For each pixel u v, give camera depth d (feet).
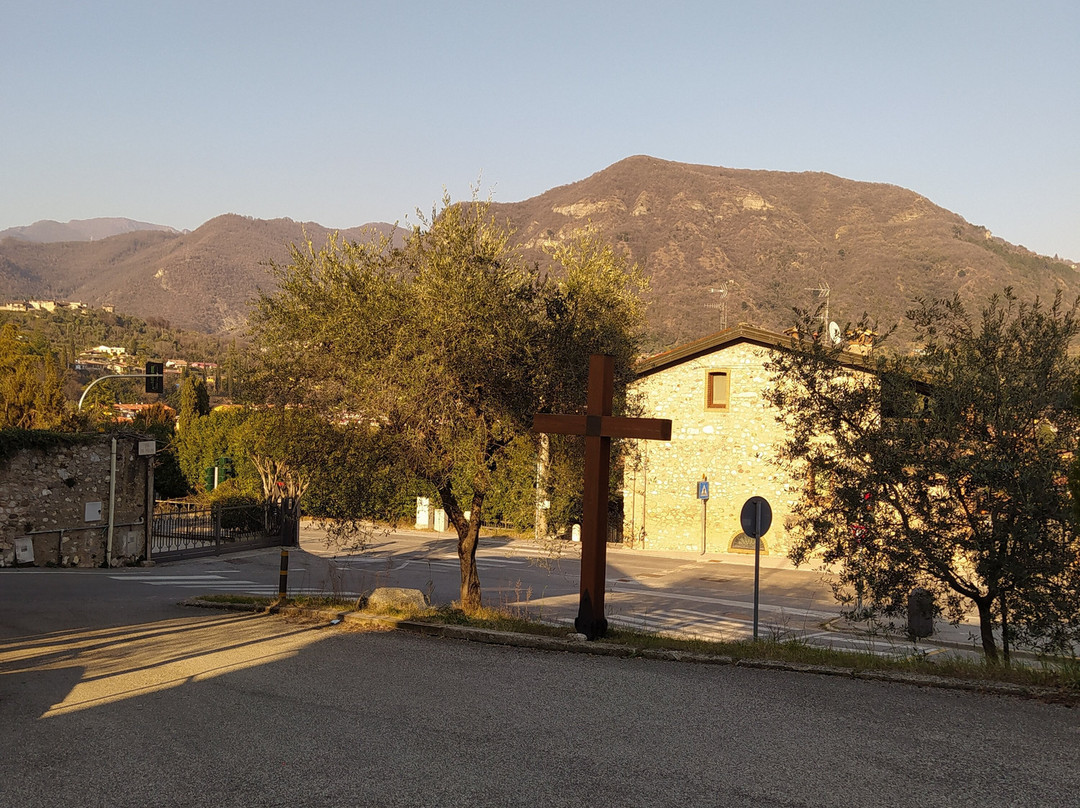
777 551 104.83
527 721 23.82
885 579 34.09
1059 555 31.63
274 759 20.89
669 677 29.17
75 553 78.95
